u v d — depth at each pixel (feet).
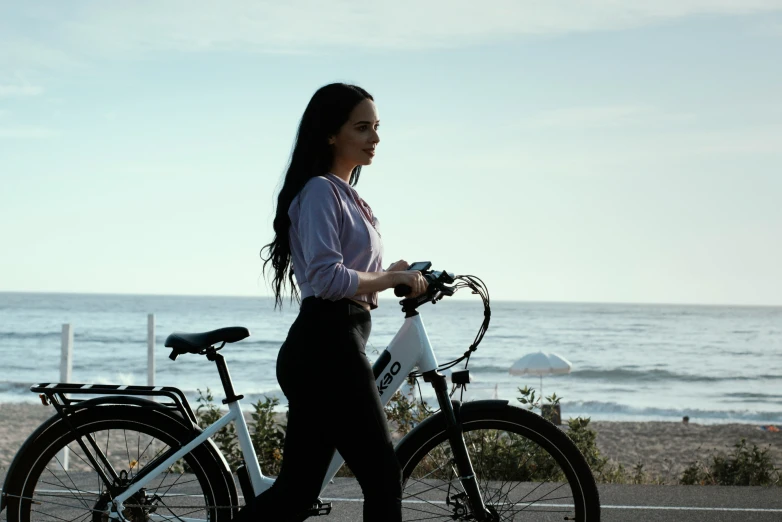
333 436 10.43
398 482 10.48
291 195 10.65
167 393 11.59
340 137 10.79
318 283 10.07
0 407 66.23
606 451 60.34
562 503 12.23
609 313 460.14
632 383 151.12
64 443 11.60
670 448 62.59
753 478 29.53
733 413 102.01
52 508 12.23
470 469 11.36
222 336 11.50
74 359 163.22
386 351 11.34
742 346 236.22
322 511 11.18
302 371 10.34
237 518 10.99
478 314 406.21
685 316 432.66
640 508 18.47
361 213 10.76
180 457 11.48
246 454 11.57
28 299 556.10
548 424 11.49
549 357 74.28
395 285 10.53
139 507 11.38
